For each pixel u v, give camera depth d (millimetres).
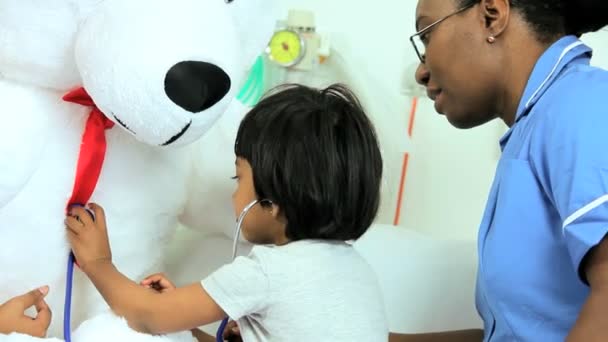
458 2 799
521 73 791
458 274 1197
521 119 772
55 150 812
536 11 770
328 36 1435
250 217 839
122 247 908
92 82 737
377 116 1428
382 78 1451
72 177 824
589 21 798
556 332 729
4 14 732
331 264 812
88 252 821
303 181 789
